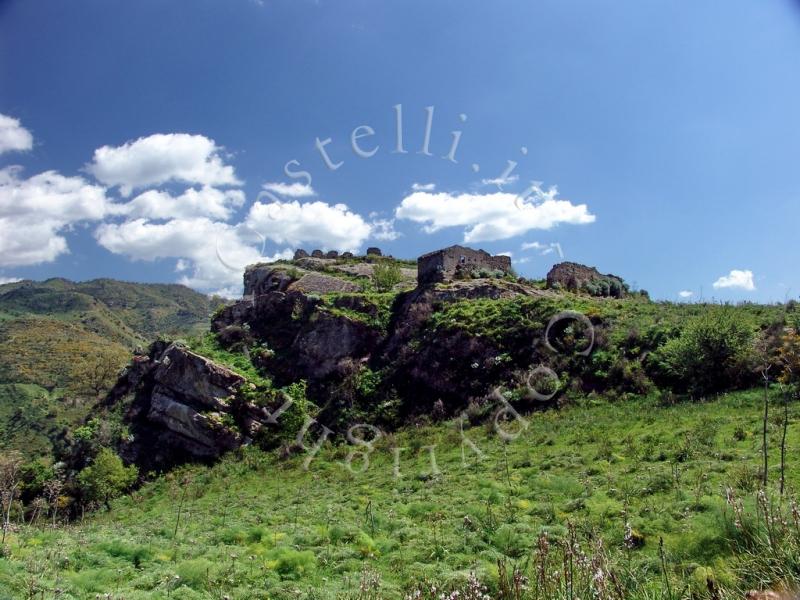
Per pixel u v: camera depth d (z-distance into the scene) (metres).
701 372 25.41
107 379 76.62
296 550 12.58
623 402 26.28
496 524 12.50
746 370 24.09
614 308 36.53
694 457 15.28
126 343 127.81
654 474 14.12
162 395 40.09
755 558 6.49
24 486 32.50
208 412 37.56
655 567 8.18
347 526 14.19
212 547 13.78
